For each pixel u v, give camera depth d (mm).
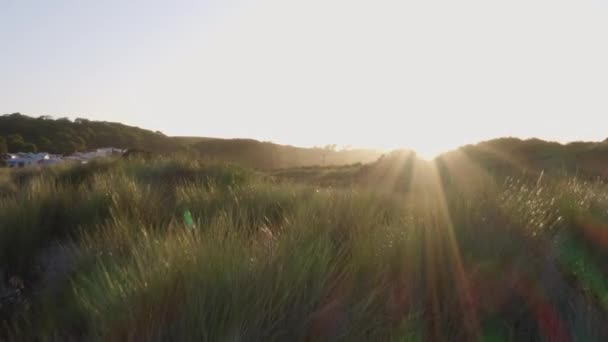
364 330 2371
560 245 3961
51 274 3633
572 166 19375
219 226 3576
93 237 4234
